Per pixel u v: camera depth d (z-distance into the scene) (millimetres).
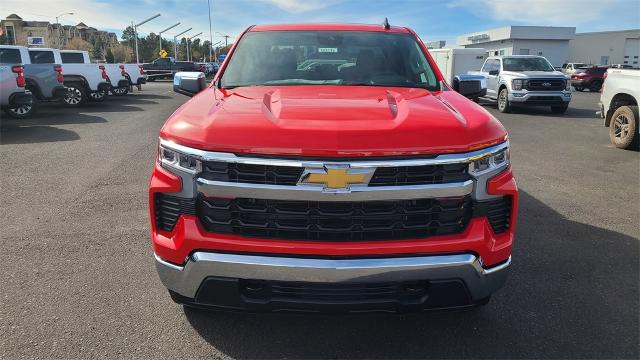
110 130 10664
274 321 3008
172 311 3111
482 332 2906
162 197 2482
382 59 3678
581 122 13039
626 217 5078
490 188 2381
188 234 2365
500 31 61656
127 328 2918
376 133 2238
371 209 2295
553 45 59312
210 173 2305
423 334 2883
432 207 2328
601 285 3529
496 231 2486
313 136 2217
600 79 30781
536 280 3594
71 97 16500
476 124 2445
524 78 14539
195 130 2354
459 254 2357
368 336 2861
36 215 4938
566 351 2729
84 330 2893
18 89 12203
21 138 9516
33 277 3576
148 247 4152
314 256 2299
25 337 2812
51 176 6500
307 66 3590
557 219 4996
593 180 6641
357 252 2283
